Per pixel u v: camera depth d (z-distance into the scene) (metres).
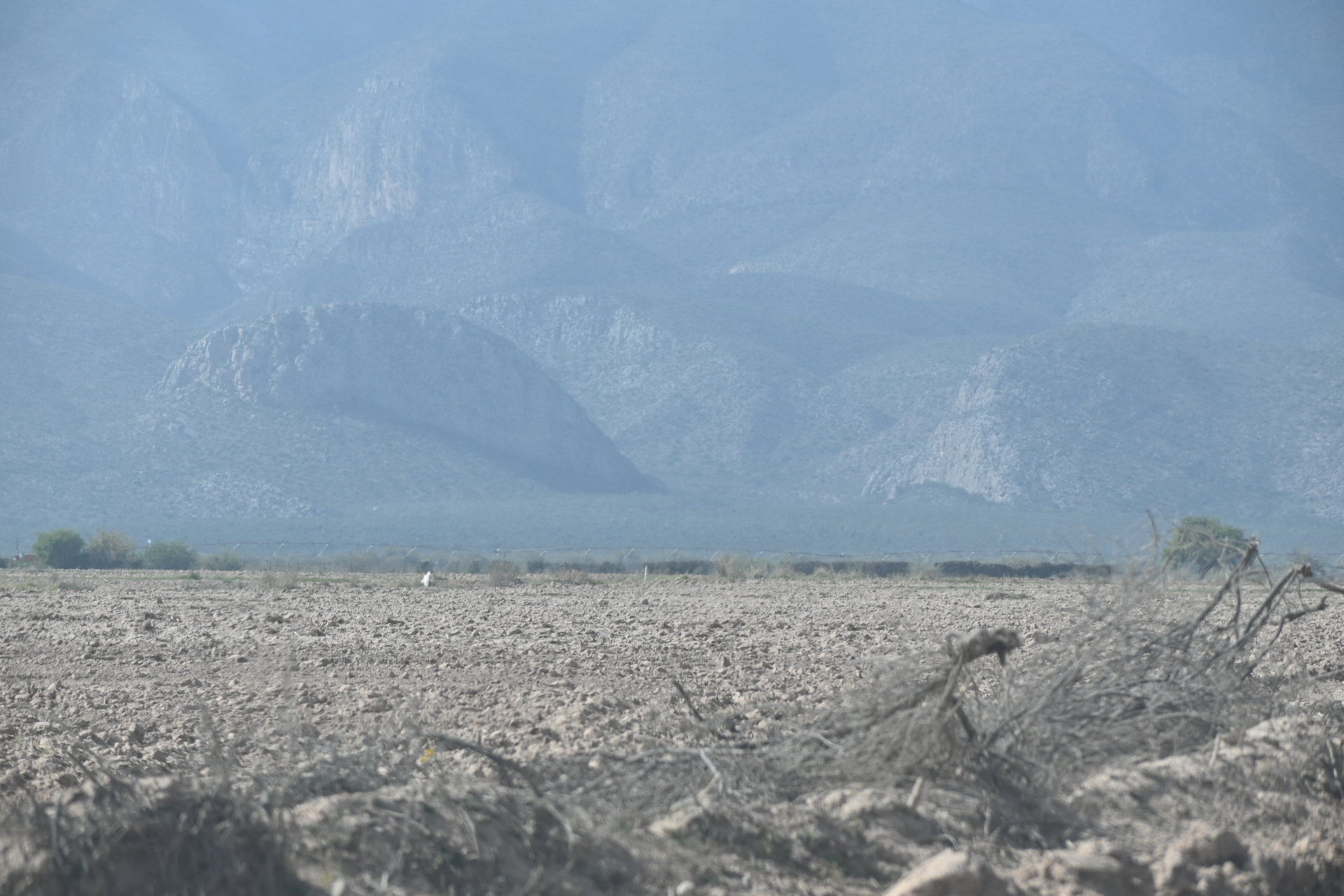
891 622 87.69
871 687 28.91
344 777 25.20
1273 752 29.94
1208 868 23.98
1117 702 31.27
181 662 63.12
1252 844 25.41
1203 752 29.83
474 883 20.67
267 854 20.72
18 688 52.50
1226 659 34.47
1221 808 27.06
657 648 68.62
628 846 22.91
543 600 128.38
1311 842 25.98
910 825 24.72
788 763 26.92
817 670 55.41
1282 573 38.66
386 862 20.78
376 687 50.62
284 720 39.66
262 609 109.31
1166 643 33.25
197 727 40.50
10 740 37.25
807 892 22.12
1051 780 27.55
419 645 71.38
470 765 31.23
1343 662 55.00
